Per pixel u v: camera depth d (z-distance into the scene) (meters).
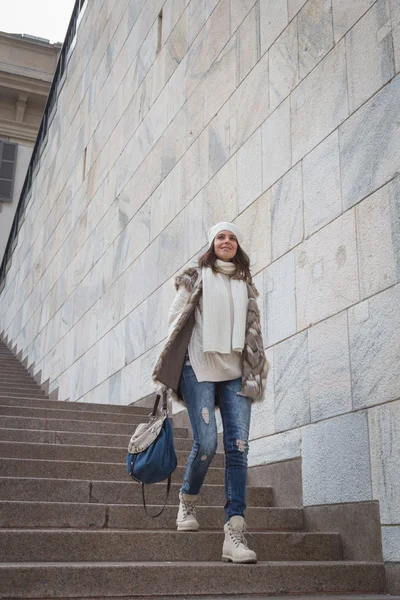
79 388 10.31
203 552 3.74
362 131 4.50
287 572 3.40
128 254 9.07
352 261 4.39
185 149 7.71
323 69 5.11
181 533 3.74
